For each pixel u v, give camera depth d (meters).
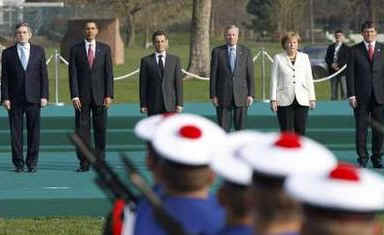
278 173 7.14
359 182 6.54
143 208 9.20
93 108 30.41
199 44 68.56
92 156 10.41
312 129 39.97
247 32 163.50
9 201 24.44
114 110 45.59
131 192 10.30
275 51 114.50
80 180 29.02
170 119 9.00
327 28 162.75
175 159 8.63
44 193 25.98
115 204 10.40
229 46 31.98
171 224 8.47
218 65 31.83
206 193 8.82
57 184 28.19
